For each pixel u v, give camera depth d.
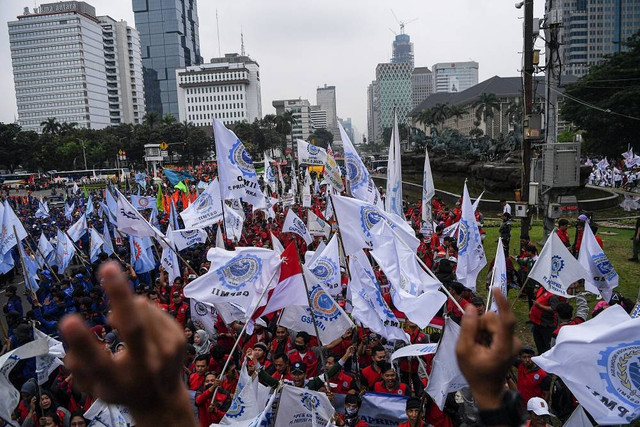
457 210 20.72
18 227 14.52
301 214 24.34
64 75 169.38
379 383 7.72
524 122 16.89
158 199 25.55
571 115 56.19
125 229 12.80
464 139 47.72
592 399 5.52
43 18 167.62
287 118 126.38
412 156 53.44
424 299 8.01
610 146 53.31
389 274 8.41
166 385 0.91
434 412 7.13
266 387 7.21
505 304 1.14
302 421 6.58
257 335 9.98
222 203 13.65
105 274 0.85
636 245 16.95
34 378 8.45
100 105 178.88
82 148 102.62
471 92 133.50
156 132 104.06
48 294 13.30
